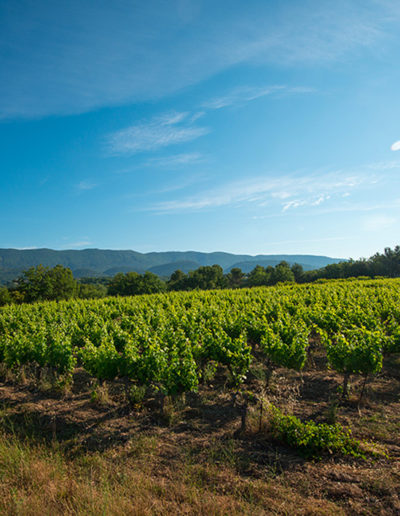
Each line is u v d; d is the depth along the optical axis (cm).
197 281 8725
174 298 2623
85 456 587
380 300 1962
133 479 507
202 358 997
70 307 2508
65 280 5803
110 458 580
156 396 875
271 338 1002
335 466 529
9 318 1798
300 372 1034
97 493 462
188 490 478
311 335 1502
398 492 455
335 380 957
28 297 5381
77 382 1027
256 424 660
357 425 671
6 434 685
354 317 1296
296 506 441
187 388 767
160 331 1192
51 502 449
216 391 901
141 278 7981
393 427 655
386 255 8875
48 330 1314
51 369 1100
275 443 609
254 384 940
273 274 9469
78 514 415
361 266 8512
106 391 879
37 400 880
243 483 494
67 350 967
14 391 963
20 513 418
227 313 1438
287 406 754
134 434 670
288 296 2248
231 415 745
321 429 574
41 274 5647
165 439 645
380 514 418
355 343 891
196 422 716
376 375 985
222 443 618
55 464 546
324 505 441
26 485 496
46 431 698
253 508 435
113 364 843
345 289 2777
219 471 528
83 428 704
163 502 455
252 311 1524
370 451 559
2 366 1116
